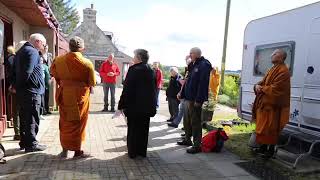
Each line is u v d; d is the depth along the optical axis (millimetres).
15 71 5688
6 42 7809
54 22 10516
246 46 8039
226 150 6578
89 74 5402
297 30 6340
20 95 5551
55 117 9109
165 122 9617
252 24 7777
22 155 5547
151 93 5590
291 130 6484
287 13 6605
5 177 4602
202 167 5473
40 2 7305
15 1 6648
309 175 5281
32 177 4641
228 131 8320
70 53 5309
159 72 11086
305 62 6125
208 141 6387
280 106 5621
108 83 11047
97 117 9820
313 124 5938
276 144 6031
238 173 5246
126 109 5566
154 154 6105
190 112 6309
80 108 5410
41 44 5648
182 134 7730
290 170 5449
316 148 6172
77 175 4805
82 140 5594
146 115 5551
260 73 7488
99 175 4855
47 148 6023
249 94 7922
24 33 9531
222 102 16344
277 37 6910
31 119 5664
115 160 5602
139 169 5215
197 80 6125
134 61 5645
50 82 9531
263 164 5734
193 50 6191
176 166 5465
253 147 6316
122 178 4785
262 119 5746
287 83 5566
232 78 20891
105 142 6766
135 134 5695
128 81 5496
